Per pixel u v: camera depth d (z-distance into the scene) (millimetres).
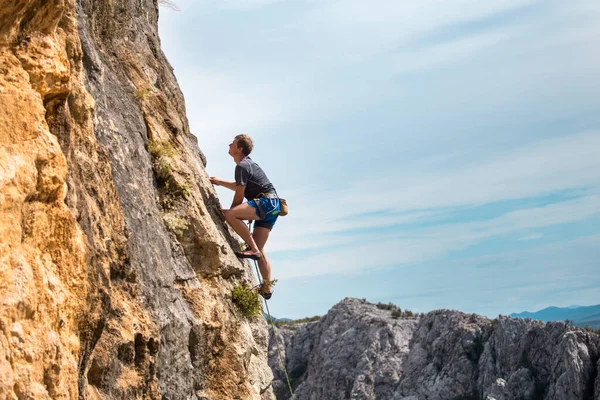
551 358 68500
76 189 5754
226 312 8758
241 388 8578
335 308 100938
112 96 7812
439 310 87250
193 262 8680
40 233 4887
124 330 6305
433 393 77125
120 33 9078
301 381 95312
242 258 10094
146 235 7363
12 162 4672
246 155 10133
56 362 4609
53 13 5574
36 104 5102
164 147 8695
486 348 76250
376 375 85000
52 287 4801
